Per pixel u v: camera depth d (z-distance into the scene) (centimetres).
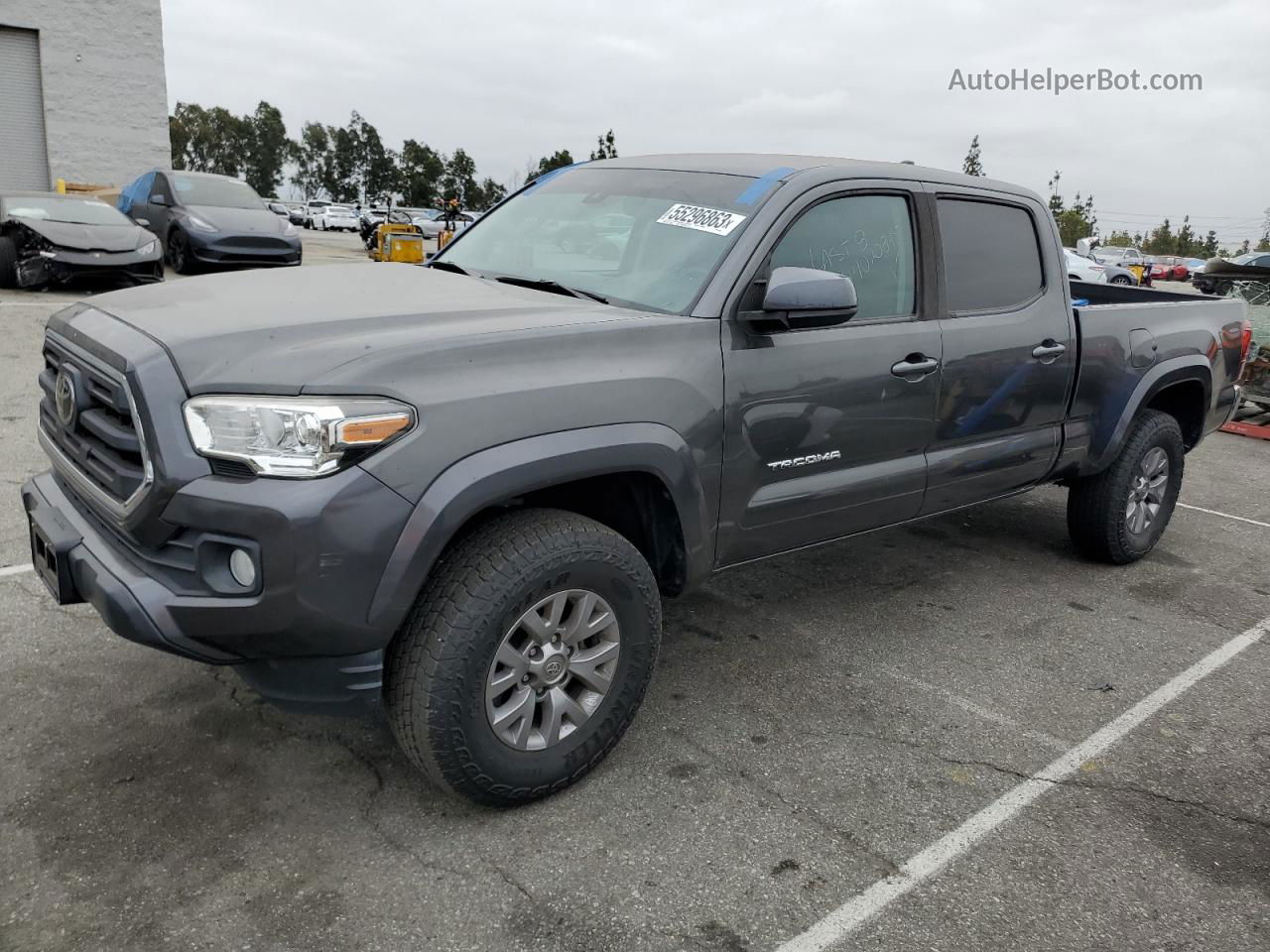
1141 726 344
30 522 284
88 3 2220
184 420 224
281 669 242
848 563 492
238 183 1514
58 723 299
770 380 307
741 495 311
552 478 253
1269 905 255
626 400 269
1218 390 529
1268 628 440
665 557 305
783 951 227
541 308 284
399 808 270
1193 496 675
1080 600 460
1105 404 453
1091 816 289
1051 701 359
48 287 1142
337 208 5306
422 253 1792
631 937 228
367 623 230
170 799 267
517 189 419
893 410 351
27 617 364
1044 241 424
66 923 220
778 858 260
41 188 2291
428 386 236
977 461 395
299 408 219
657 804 280
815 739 322
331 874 242
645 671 289
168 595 227
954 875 258
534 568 250
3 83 2186
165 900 229
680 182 351
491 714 256
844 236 340
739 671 367
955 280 380
